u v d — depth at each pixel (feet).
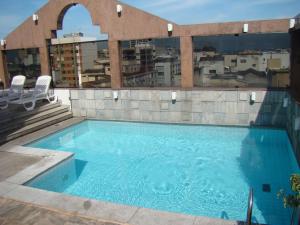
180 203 24.59
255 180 28.09
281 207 23.29
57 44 50.14
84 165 32.60
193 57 42.27
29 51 52.80
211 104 41.83
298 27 30.37
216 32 40.01
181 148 36.50
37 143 38.45
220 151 35.09
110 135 42.16
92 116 48.80
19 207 19.74
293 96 32.45
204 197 25.40
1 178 24.36
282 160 32.22
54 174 27.22
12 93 48.42
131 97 45.62
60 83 51.08
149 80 45.01
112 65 45.88
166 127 43.80
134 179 29.12
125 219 17.90
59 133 42.45
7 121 39.55
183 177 29.19
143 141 39.42
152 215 18.22
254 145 36.37
